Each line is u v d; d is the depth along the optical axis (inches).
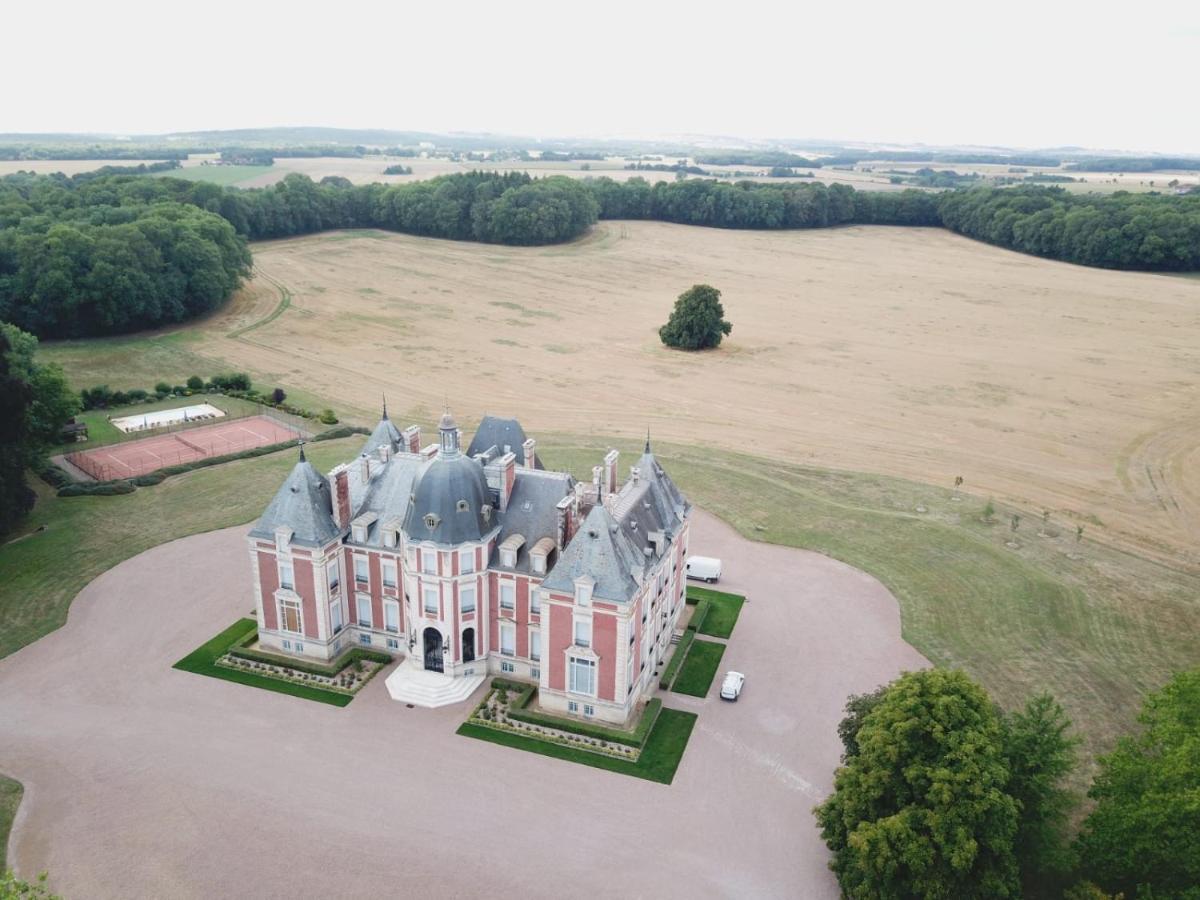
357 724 2847.0
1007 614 3533.5
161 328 7308.1
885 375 6663.4
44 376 4687.5
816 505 4542.3
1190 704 2103.8
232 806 2474.2
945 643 3341.5
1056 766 2143.2
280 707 2920.8
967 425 5684.1
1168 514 4473.4
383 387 6250.0
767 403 6072.8
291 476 3115.2
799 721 2898.6
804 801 2549.2
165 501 4404.5
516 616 3019.2
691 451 5226.4
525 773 2645.2
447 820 2449.6
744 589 3722.9
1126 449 5295.3
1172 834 1942.7
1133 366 6855.3
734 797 2561.5
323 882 2228.1
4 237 6796.3
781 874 2290.8
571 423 5644.7
